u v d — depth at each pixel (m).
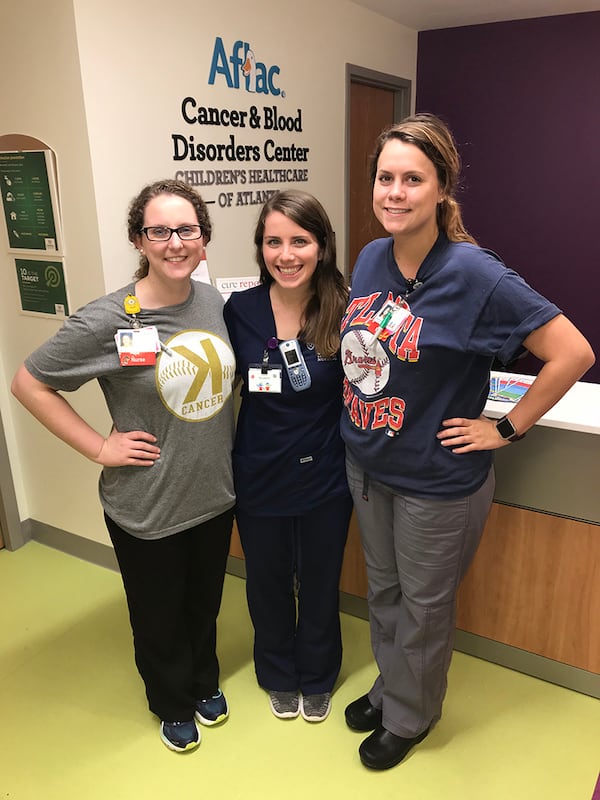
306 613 1.78
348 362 1.43
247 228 2.98
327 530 1.67
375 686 1.81
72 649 2.16
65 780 1.67
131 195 2.27
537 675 1.97
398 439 1.39
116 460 1.45
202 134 2.60
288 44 3.06
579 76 3.96
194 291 1.52
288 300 1.53
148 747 1.77
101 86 2.09
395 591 1.66
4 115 2.22
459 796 1.60
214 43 2.58
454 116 4.43
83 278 2.24
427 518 1.43
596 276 4.26
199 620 1.74
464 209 4.59
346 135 3.70
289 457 1.57
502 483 1.84
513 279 1.24
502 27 4.09
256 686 1.98
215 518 1.62
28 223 2.30
